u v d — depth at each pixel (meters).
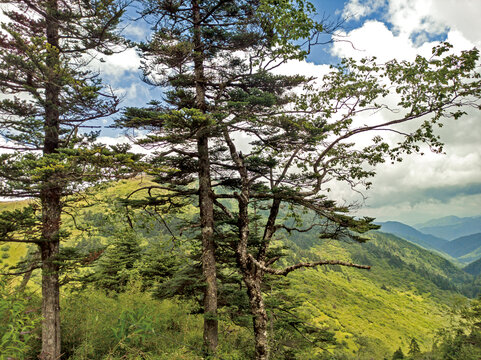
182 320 10.48
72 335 8.23
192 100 10.61
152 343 6.59
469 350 32.75
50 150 9.41
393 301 197.12
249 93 11.52
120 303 9.80
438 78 9.09
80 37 9.93
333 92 10.66
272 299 13.80
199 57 10.71
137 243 21.06
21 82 8.77
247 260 10.48
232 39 10.83
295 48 7.87
